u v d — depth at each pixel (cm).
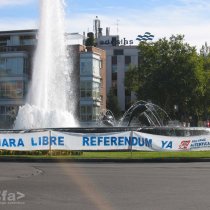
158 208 1030
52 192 1268
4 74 7606
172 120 7825
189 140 2800
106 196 1199
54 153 2673
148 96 7556
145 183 1464
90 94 7725
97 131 2908
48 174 1762
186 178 1611
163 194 1231
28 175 1720
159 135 2791
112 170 1938
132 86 7831
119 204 1082
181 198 1164
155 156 2525
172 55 7519
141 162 2427
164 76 7462
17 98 7531
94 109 7762
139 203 1094
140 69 7662
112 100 10106
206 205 1065
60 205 1073
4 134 2714
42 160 2506
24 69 7569
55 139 2692
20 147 2705
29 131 2781
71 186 1394
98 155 2591
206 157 2498
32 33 7844
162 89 7469
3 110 7588
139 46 7712
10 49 7756
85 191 1286
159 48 7562
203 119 9038
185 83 7388
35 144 2700
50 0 4747
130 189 1328
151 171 1886
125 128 2978
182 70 7431
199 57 7644
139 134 2722
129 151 2720
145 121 4144
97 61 8000
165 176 1681
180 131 3144
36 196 1199
